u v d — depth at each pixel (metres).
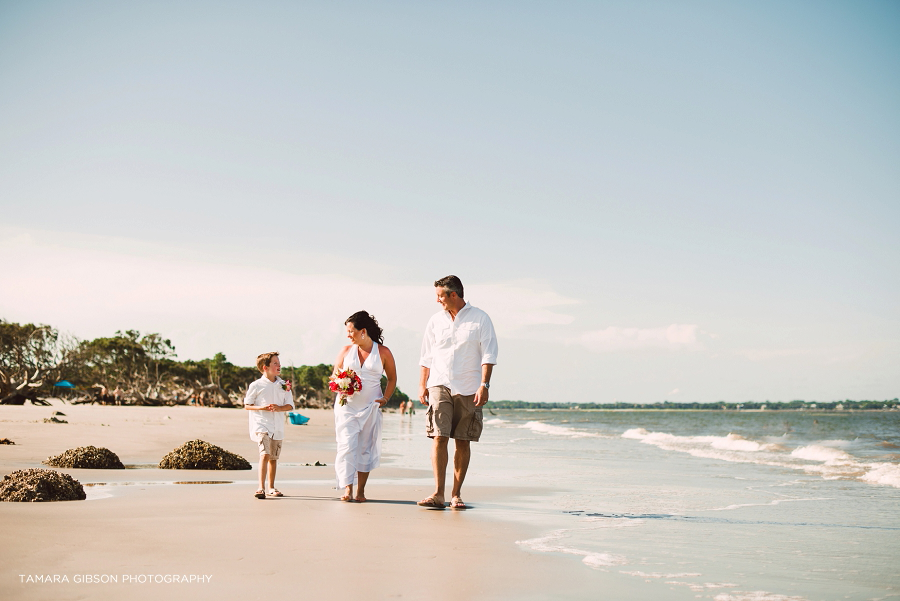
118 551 4.03
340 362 6.95
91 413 37.31
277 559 3.96
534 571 3.88
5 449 11.76
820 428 45.31
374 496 7.25
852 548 4.86
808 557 4.53
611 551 4.52
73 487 6.41
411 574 3.72
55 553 3.92
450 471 10.98
